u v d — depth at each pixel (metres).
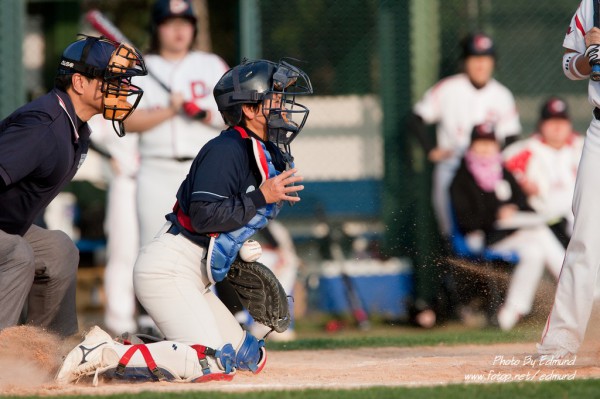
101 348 16.67
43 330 18.67
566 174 32.25
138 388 15.98
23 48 32.38
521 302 30.95
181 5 26.52
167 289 17.02
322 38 34.06
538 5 34.84
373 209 33.97
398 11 34.25
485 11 34.69
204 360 16.80
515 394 14.84
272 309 17.78
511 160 32.25
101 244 38.72
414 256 33.06
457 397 14.58
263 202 16.61
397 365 19.89
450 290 31.97
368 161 34.19
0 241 17.42
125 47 17.84
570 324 18.48
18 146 16.89
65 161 17.53
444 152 32.94
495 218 31.73
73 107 17.81
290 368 19.58
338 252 33.59
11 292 17.44
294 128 17.28
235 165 16.80
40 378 17.22
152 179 26.25
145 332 27.66
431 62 34.50
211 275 16.97
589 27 18.69
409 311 32.56
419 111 33.44
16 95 32.34
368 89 34.25
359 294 33.41
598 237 18.12
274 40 33.84
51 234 19.11
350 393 14.95
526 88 34.94
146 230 26.39
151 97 26.48
